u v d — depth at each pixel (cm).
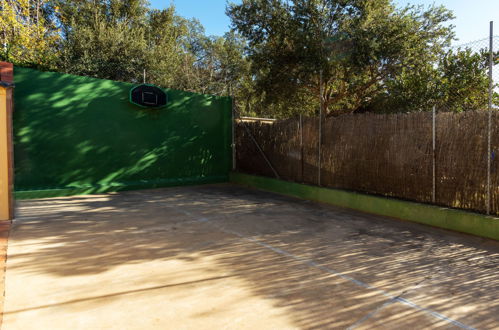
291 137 889
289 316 267
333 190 746
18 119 754
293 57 1182
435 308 285
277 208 702
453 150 557
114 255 402
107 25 2241
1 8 1553
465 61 908
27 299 287
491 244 467
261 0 1208
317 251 430
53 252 408
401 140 634
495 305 291
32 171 776
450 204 565
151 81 2180
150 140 953
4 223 541
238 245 451
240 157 1100
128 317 261
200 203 748
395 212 621
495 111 503
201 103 1053
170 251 421
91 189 845
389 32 1102
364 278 347
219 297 298
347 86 1354
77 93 827
